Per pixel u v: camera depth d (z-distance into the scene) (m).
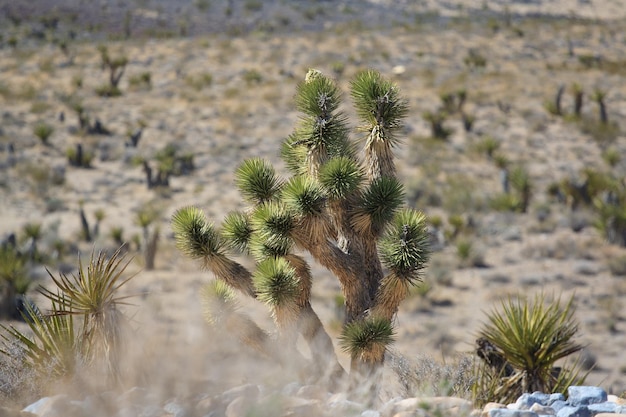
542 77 84.69
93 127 64.25
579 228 42.91
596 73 87.19
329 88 8.26
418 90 78.62
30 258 34.34
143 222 37.47
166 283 29.03
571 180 49.41
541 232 42.53
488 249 39.00
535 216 44.88
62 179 51.03
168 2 152.25
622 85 82.44
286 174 28.52
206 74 82.00
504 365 9.66
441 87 79.62
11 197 47.53
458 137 64.19
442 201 48.19
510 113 71.31
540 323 9.79
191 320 18.95
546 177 53.94
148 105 73.62
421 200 47.91
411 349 24.44
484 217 45.31
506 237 41.16
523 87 80.19
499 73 85.81
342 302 26.70
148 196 48.81
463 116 66.12
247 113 70.56
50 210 45.66
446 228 42.72
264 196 8.38
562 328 10.20
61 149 59.41
